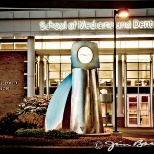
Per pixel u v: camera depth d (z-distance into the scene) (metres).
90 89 22.95
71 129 22.53
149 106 34.69
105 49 32.84
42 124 25.11
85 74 22.94
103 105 34.41
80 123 22.44
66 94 22.97
